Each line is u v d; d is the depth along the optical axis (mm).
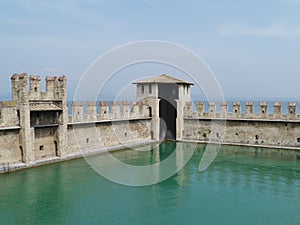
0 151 30109
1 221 19484
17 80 31172
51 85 35406
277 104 42875
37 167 32188
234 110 46031
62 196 24016
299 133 41719
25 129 31172
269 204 22656
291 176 29734
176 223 19453
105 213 20906
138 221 19609
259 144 44531
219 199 23656
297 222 19703
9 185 26469
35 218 20000
